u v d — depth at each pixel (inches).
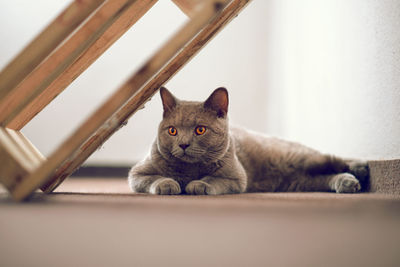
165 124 34.3
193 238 15.6
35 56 25.8
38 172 24.8
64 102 70.7
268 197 30.0
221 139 34.4
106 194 31.7
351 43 41.0
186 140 33.3
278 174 39.6
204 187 32.0
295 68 60.6
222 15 28.1
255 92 75.5
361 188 37.3
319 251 13.6
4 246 14.4
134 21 28.4
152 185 33.0
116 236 16.0
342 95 43.6
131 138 73.4
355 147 40.3
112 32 28.4
